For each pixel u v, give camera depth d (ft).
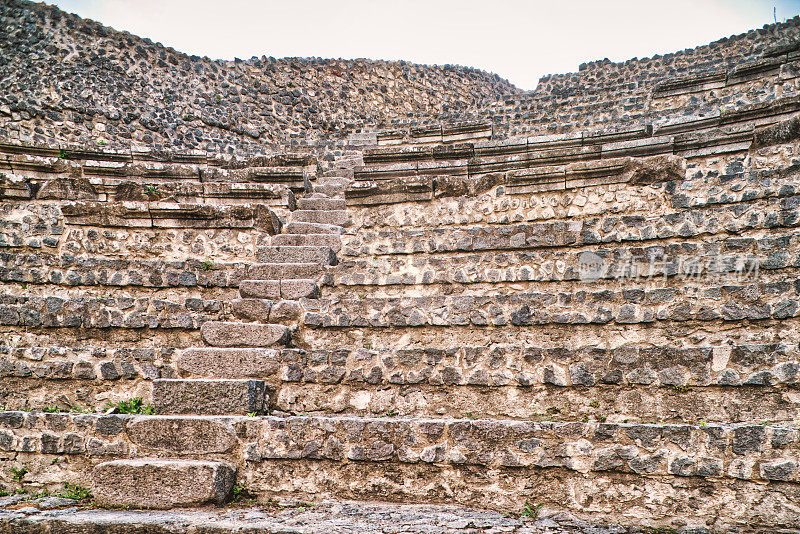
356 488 15.21
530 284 21.44
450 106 62.13
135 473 14.33
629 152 25.26
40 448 15.84
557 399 17.10
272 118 51.60
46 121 41.57
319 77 55.16
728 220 20.16
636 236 21.22
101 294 22.94
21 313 20.83
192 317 21.75
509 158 27.68
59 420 15.97
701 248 19.44
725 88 38.47
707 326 17.81
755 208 19.94
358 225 26.04
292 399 18.10
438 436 15.15
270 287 21.68
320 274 22.95
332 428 15.44
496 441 14.88
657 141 24.53
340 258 24.80
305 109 53.42
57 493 15.39
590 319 18.86
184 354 18.04
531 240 22.40
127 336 21.36
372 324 20.40
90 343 21.12
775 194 20.06
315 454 15.34
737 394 15.43
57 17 43.91
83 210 24.48
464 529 12.75
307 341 20.40
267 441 15.40
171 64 48.19
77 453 15.76
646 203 22.26
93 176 28.32
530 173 24.04
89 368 19.81
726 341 17.54
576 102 46.78
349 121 55.26
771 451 13.12
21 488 15.70
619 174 22.86
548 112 46.68
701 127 27.50
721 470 13.39
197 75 49.16
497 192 24.56
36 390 19.58
